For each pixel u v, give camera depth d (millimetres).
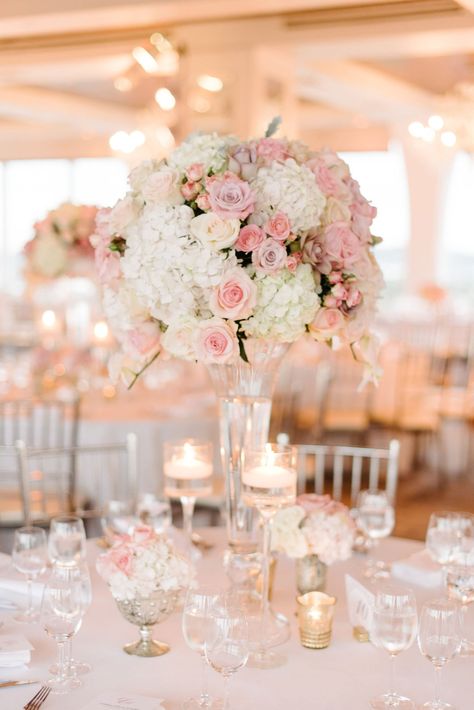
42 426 5066
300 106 11414
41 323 6711
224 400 2287
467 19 6008
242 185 2074
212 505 4711
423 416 8320
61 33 7109
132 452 3721
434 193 12070
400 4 6137
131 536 2170
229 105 6758
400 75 9555
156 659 2088
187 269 2098
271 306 2096
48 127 12648
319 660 2102
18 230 14047
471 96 8945
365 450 3680
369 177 12656
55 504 4656
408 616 1848
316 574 2383
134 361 2391
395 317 11578
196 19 6773
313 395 6984
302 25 6492
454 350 10297
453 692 1942
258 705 1874
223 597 1784
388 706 1857
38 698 1860
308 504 2377
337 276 2170
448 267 12719
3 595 2375
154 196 2123
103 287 2371
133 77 7742
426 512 6461
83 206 5246
